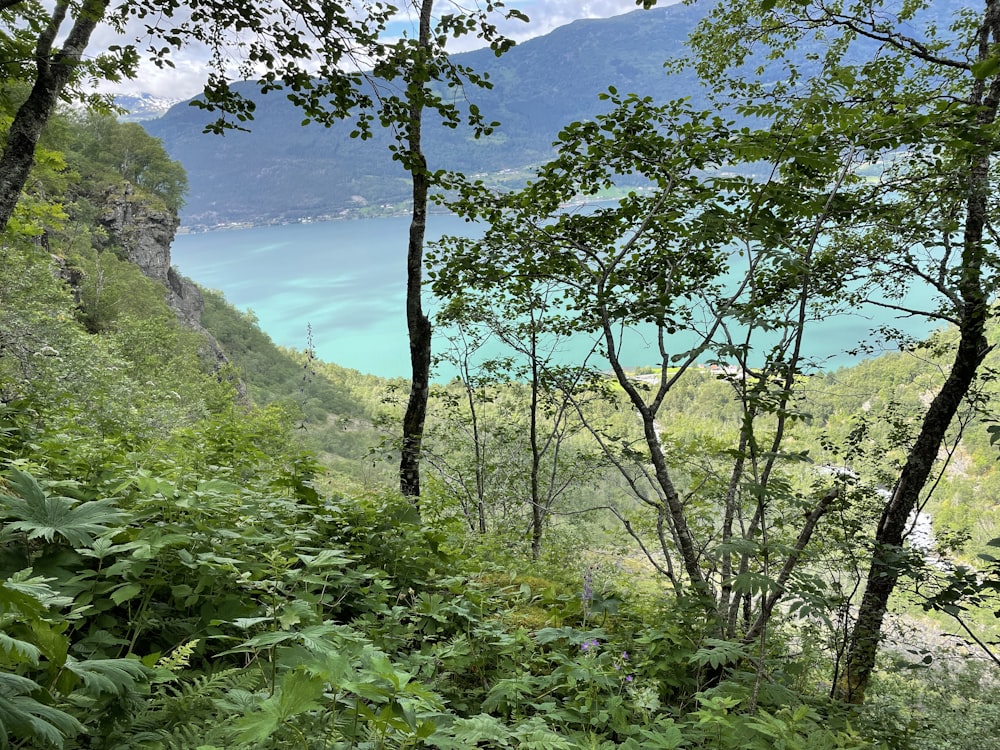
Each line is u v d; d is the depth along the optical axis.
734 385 4.82
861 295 7.70
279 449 6.65
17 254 17.94
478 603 4.02
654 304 6.13
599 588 4.80
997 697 6.18
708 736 2.68
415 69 5.80
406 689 1.51
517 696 2.82
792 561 4.86
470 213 7.11
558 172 6.62
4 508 2.22
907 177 6.61
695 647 3.82
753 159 5.39
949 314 7.95
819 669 6.21
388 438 9.48
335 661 1.50
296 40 5.86
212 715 1.89
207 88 6.35
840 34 8.92
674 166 5.95
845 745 2.61
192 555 2.64
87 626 2.33
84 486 3.23
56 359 16.89
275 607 2.29
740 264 6.98
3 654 1.43
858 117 5.11
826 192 6.21
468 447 12.91
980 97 7.75
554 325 10.35
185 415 20.97
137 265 81.31
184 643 2.42
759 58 10.10
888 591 6.38
